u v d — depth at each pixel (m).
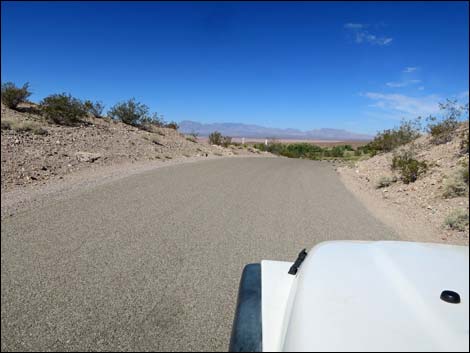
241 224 6.50
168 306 3.61
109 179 9.59
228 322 3.37
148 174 10.94
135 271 4.36
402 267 1.79
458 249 2.10
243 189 9.91
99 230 5.72
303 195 9.58
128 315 3.43
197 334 3.17
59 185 8.48
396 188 10.34
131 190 8.59
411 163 10.98
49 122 16.64
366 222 6.99
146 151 16.34
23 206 6.64
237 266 4.64
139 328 3.23
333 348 1.26
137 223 6.19
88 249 4.96
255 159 21.70
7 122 13.70
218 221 6.62
